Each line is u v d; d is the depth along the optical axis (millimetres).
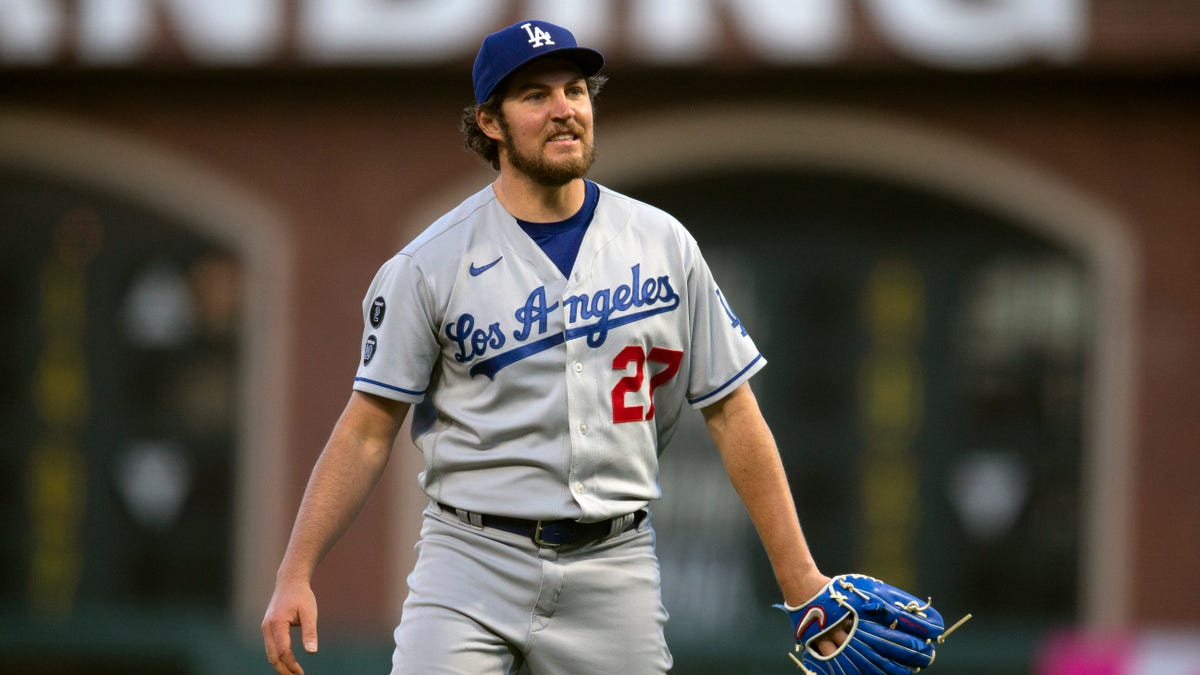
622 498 11258
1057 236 40562
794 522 11500
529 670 11445
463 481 11297
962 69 38531
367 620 38750
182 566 42562
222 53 39000
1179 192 39906
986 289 41938
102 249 42625
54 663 30812
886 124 40031
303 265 40594
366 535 38875
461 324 11102
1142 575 39844
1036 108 40094
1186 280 39875
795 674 28125
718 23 38406
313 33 38844
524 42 10805
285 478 40375
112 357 42688
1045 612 41469
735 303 42531
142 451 42656
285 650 10984
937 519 41812
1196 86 39625
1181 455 39875
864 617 11195
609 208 11344
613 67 38656
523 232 11148
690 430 42125
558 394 11000
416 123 40500
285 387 40438
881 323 42125
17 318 42656
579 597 11227
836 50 38312
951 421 41906
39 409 42750
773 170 41219
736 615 41562
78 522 42750
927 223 42094
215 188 40625
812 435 42219
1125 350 40031
